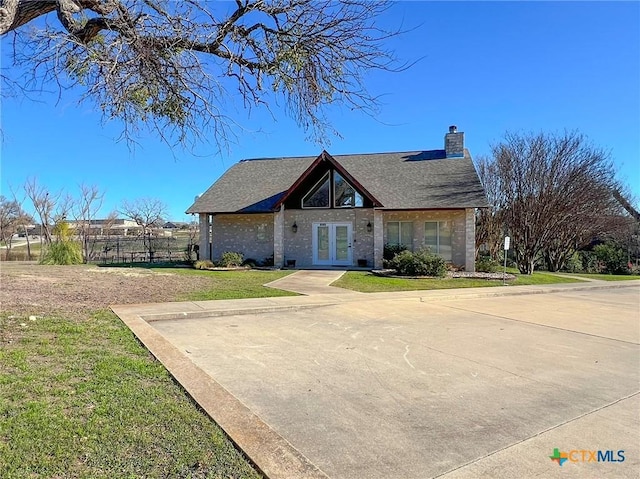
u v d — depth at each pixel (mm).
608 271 27422
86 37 4457
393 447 3475
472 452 3402
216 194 23484
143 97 4949
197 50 5020
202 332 7789
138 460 2996
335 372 5496
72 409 3775
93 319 7898
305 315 9711
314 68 5094
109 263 24781
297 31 4855
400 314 10000
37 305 9031
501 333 8094
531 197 23688
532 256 23516
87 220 31578
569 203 23219
